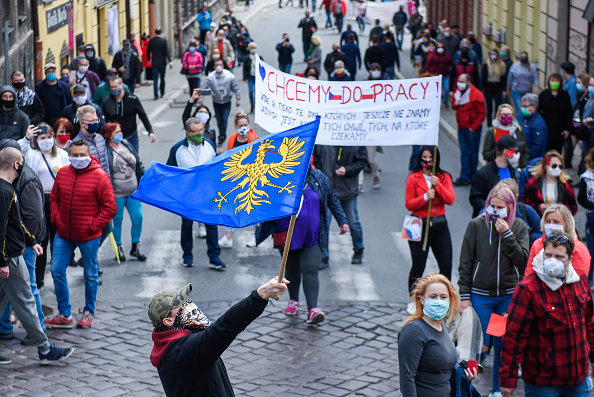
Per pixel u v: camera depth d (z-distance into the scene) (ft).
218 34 93.15
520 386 28.22
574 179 54.60
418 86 34.86
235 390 27.53
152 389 27.53
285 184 16.87
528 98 47.06
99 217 31.91
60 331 32.12
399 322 33.60
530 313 22.24
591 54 66.13
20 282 28.35
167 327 17.57
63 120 37.81
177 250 42.70
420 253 33.91
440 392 20.44
